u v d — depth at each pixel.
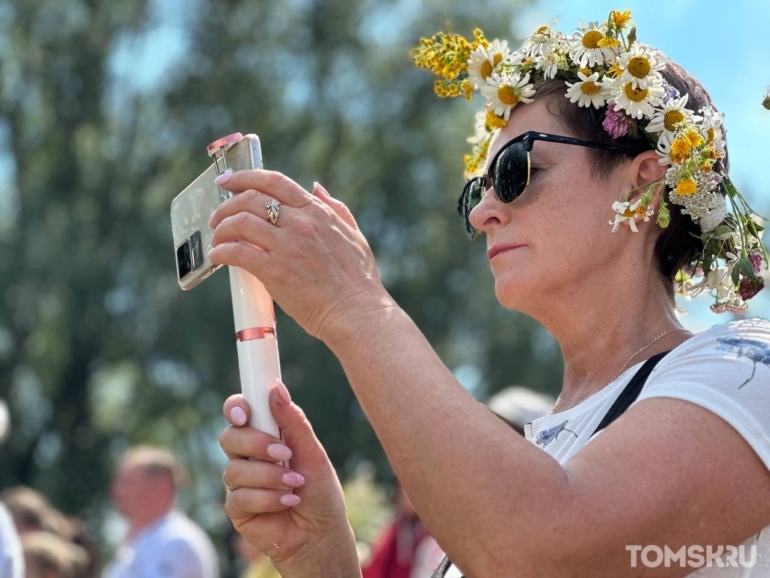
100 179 20.39
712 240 2.10
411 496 1.64
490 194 2.08
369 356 1.67
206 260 1.87
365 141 20.70
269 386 1.90
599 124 2.03
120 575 6.11
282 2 21.09
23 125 20.66
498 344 19.94
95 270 18.41
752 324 1.78
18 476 20.20
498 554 1.56
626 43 2.06
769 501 1.61
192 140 20.62
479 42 2.40
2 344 19.58
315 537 2.01
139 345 18.91
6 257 18.30
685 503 1.58
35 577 5.62
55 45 20.38
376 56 21.12
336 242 1.76
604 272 2.01
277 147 20.64
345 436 18.61
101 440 20.34
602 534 1.55
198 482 20.03
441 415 1.61
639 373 1.86
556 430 1.93
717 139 2.06
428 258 20.20
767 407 1.63
